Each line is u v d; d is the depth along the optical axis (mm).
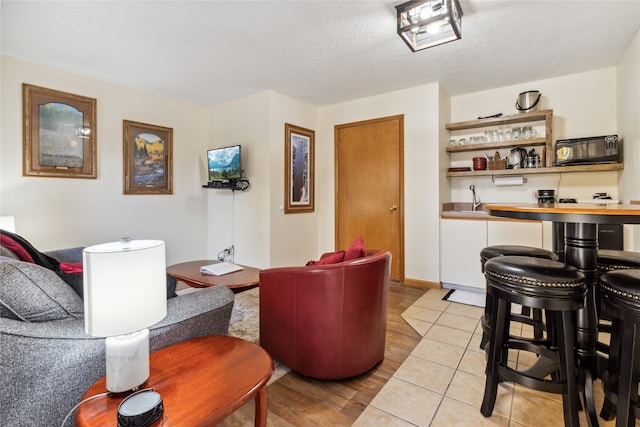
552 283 1267
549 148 3316
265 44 2719
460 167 3869
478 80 3555
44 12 2227
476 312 2898
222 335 1428
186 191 4391
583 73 3352
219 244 4492
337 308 1731
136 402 855
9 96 2873
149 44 2709
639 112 2539
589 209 1237
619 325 1354
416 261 3789
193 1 2129
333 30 2500
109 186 3580
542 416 1524
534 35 2574
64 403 1067
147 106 3936
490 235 3332
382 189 4047
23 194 2951
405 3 2150
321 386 1794
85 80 3383
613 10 2229
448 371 1934
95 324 900
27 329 1026
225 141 4402
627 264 1656
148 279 982
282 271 1854
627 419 1191
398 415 1550
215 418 869
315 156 4586
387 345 2273
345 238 4383
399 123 3885
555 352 1564
